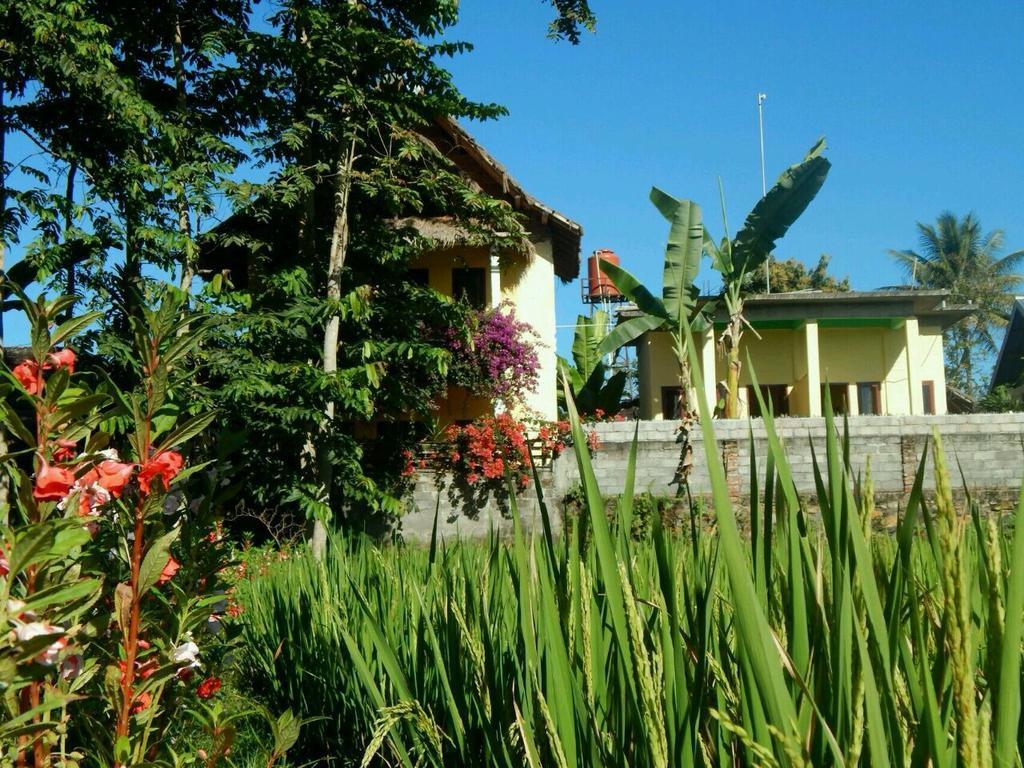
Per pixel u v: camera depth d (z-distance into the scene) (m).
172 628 2.02
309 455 11.91
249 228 13.70
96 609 2.05
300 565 5.15
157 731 2.05
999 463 15.08
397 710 1.85
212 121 12.41
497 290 16.50
